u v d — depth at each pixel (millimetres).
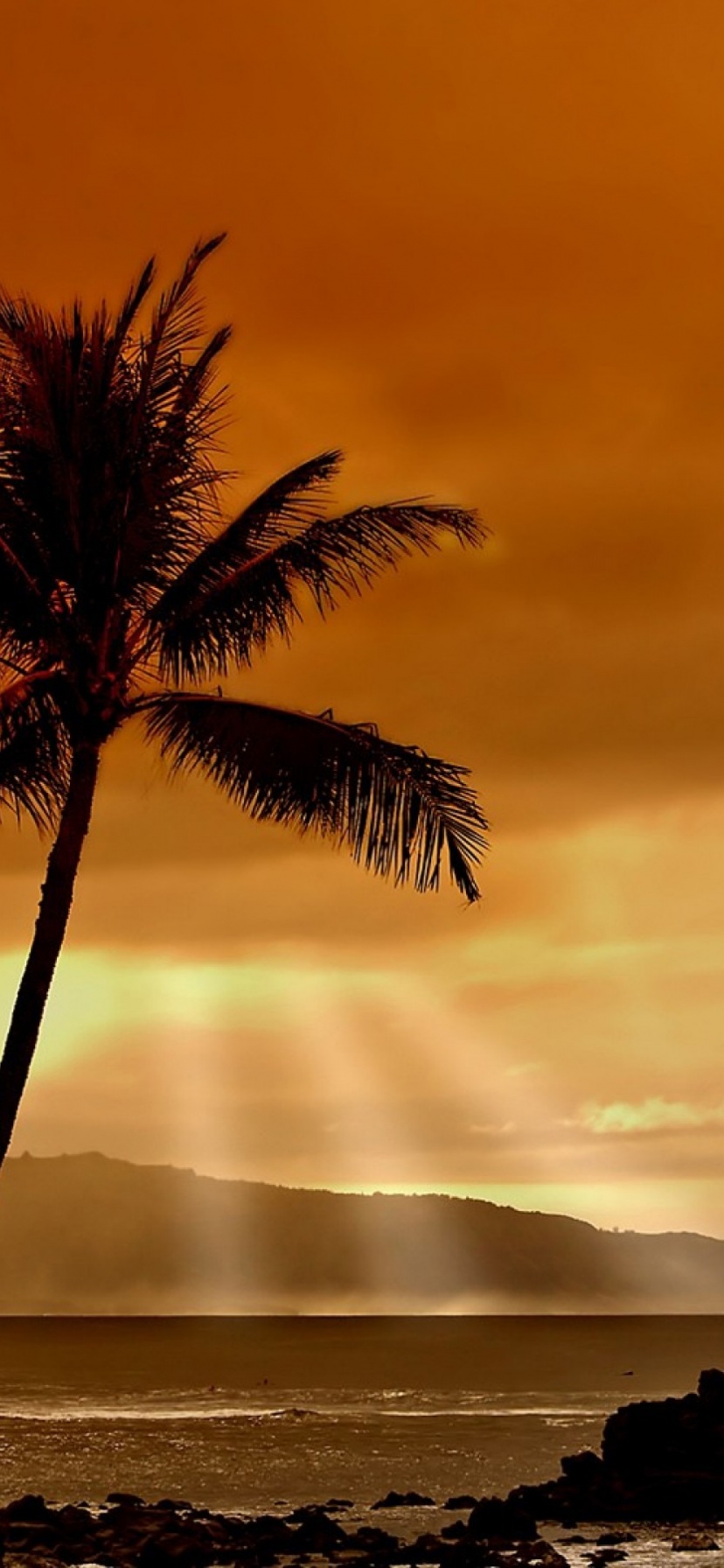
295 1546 17719
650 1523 20734
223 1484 35719
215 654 17172
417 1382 96375
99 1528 18938
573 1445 44188
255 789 16938
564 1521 21156
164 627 16781
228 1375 110125
